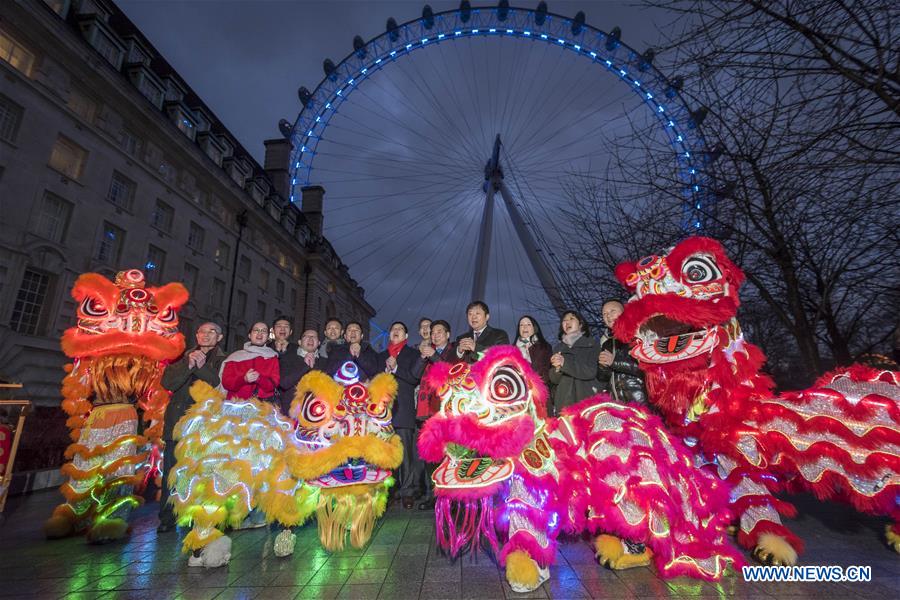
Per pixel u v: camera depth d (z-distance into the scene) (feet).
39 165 49.06
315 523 14.30
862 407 10.00
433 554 10.88
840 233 18.47
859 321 25.72
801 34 11.67
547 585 8.93
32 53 49.73
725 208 21.11
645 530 8.93
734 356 10.55
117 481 12.71
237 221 86.63
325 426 10.79
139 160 62.54
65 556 11.17
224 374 12.75
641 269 10.92
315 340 16.52
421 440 9.30
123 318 13.28
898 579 9.15
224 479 10.25
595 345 14.42
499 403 9.08
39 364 48.19
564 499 9.29
